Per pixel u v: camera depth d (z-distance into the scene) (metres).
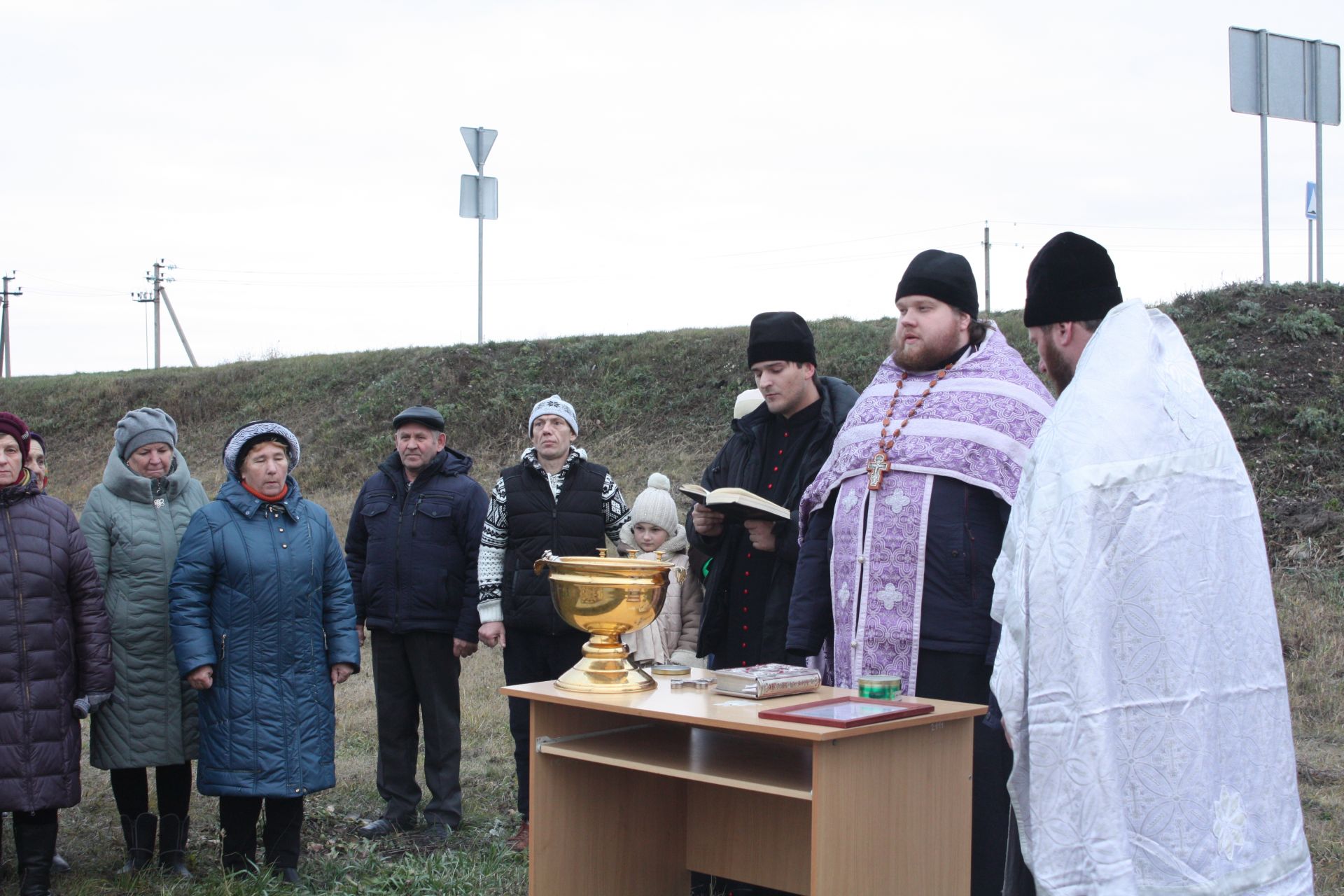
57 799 4.13
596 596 3.26
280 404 21.09
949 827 3.00
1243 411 10.65
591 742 3.44
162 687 4.55
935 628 3.31
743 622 4.21
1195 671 2.22
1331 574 8.43
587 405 16.95
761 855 3.69
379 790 5.35
